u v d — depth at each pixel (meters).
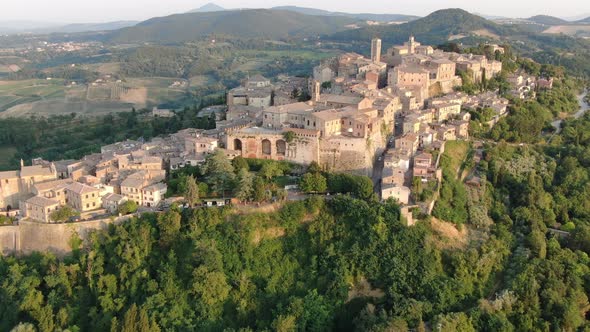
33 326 187.50
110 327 189.25
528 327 195.25
